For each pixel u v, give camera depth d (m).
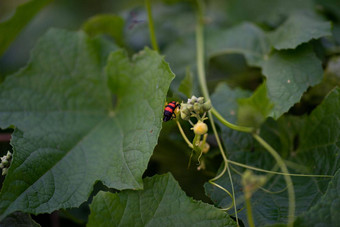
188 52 0.47
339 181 0.33
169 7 0.53
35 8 0.48
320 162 0.37
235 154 0.38
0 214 0.34
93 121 0.41
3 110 0.40
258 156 0.38
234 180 0.36
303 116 0.39
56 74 0.42
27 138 0.38
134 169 0.35
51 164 0.37
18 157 0.36
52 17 0.61
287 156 0.38
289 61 0.39
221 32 0.47
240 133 0.38
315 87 0.41
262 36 0.44
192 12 0.52
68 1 0.63
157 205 0.34
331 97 0.37
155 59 0.38
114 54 0.40
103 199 0.34
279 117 0.39
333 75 0.41
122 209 0.34
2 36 0.48
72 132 0.40
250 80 0.45
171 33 0.50
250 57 0.43
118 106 0.41
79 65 0.42
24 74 0.41
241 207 0.35
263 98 0.37
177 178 0.41
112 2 0.62
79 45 0.43
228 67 0.48
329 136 0.37
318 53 0.41
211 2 0.54
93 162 0.37
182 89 0.39
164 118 0.36
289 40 0.40
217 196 0.36
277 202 0.35
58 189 0.36
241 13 0.51
